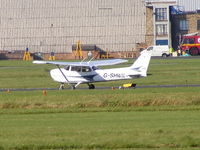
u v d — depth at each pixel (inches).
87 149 3201.3
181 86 6983.3
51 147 3225.9
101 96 5300.2
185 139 3289.9
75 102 5088.6
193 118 4222.4
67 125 3951.8
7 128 3823.8
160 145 3221.0
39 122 4146.2
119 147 3221.0
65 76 6968.5
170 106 4953.3
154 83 7578.7
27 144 3253.0
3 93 6486.2
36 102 5142.7
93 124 3978.8
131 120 4165.8
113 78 6899.6
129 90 6387.8
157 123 3959.2
